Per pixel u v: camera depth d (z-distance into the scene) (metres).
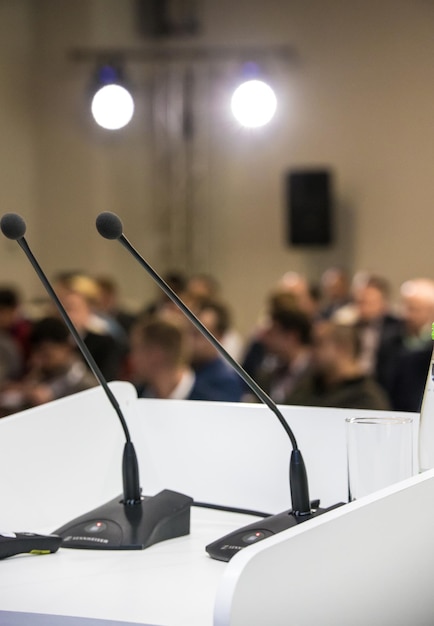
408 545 1.13
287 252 9.16
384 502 1.09
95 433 1.74
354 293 7.54
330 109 8.96
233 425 1.71
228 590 0.91
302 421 1.64
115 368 5.46
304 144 9.05
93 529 1.44
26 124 9.41
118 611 1.12
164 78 9.24
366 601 1.08
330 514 1.03
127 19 9.25
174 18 9.14
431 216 8.77
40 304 9.14
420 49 8.72
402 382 5.05
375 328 6.64
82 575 1.27
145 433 1.79
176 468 1.77
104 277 7.37
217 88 9.17
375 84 8.84
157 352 3.74
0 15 9.24
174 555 1.37
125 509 1.49
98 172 9.41
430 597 1.19
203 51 9.15
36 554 1.38
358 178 8.94
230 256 9.30
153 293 9.41
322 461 1.62
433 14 8.68
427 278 8.80
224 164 9.25
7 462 1.54
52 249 9.47
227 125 9.19
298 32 8.98
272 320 4.89
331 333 3.81
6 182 9.27
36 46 9.38
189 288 6.77
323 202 8.93
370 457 1.37
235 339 6.13
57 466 1.65
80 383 4.67
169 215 9.36
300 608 0.98
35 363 5.20
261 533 1.36
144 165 9.36
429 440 1.39
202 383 3.80
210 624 1.07
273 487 1.67
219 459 1.73
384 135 8.84
